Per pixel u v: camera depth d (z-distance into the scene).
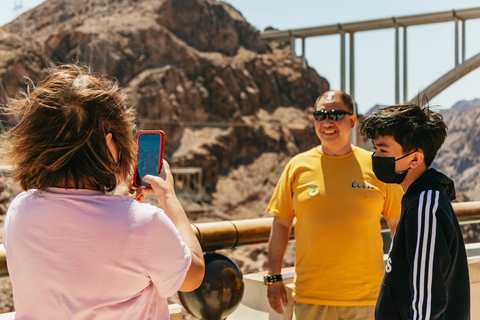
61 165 0.97
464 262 1.34
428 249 1.26
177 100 75.56
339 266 2.03
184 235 1.11
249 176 75.19
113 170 1.03
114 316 0.98
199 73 81.06
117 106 1.04
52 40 74.00
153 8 83.75
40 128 0.97
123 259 0.96
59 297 0.95
